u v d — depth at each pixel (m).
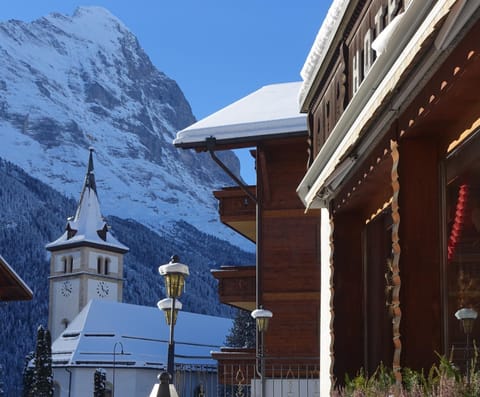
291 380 22.14
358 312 11.76
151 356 96.50
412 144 7.80
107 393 90.62
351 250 11.88
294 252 23.94
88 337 95.44
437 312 7.59
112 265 127.31
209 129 23.64
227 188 25.89
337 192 11.59
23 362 161.00
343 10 11.91
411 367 7.55
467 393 6.13
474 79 6.23
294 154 24.27
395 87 6.76
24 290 21.36
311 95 15.48
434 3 5.87
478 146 6.96
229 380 24.08
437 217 7.71
